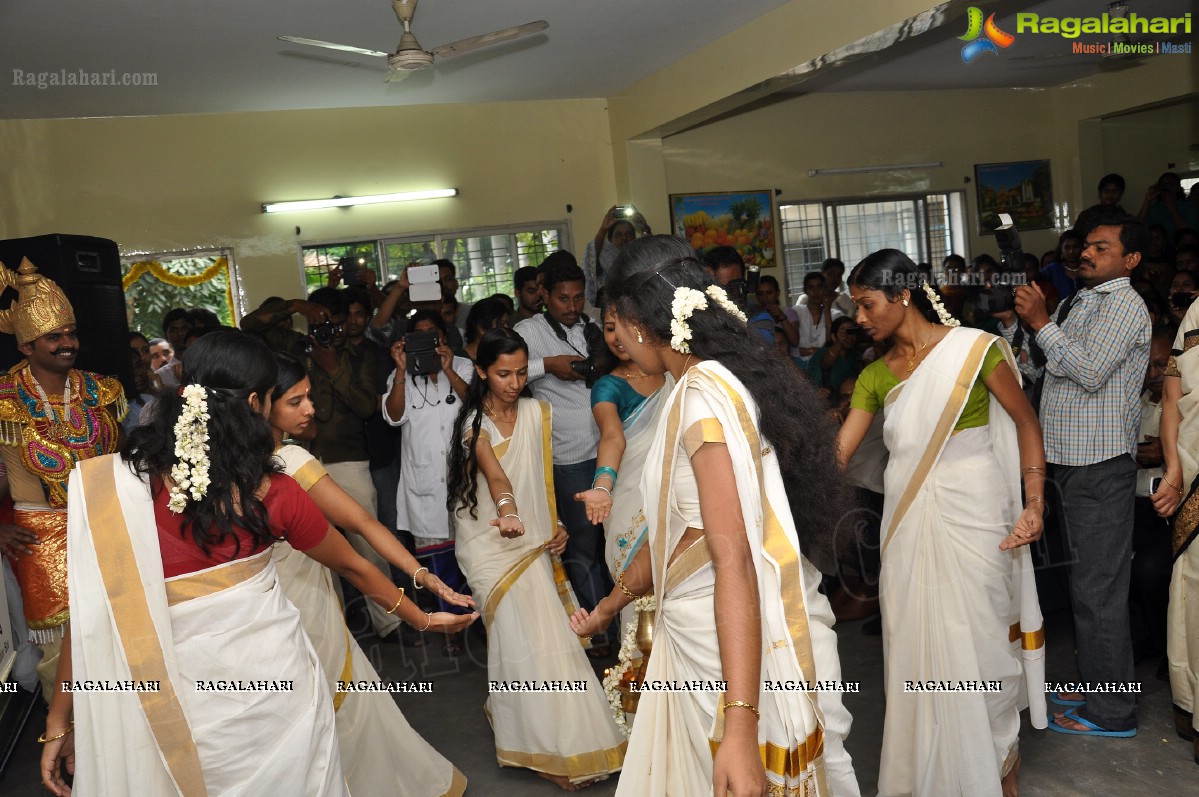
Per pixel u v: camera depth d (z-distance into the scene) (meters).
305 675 1.95
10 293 3.35
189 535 1.82
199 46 5.51
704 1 5.77
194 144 7.27
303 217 7.62
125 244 7.12
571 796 2.98
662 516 1.77
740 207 9.09
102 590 1.78
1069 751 3.06
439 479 4.27
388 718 2.79
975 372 2.59
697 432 1.66
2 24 4.80
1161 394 3.49
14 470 3.18
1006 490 2.68
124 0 4.66
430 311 4.55
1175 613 3.02
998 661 2.60
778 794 1.72
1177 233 7.54
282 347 5.43
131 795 1.80
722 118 8.99
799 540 1.86
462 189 8.05
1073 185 10.01
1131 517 3.09
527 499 3.16
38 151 6.87
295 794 1.90
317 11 5.12
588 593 4.17
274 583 1.97
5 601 3.15
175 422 1.84
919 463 2.64
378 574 2.19
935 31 7.32
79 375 3.32
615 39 6.38
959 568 2.59
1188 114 9.38
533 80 7.36
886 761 2.72
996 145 9.91
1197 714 2.89
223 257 7.43
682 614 1.76
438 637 4.56
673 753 1.83
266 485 1.91
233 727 1.84
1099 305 3.06
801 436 1.77
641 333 1.86
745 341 1.80
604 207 8.45
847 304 8.30
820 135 9.34
